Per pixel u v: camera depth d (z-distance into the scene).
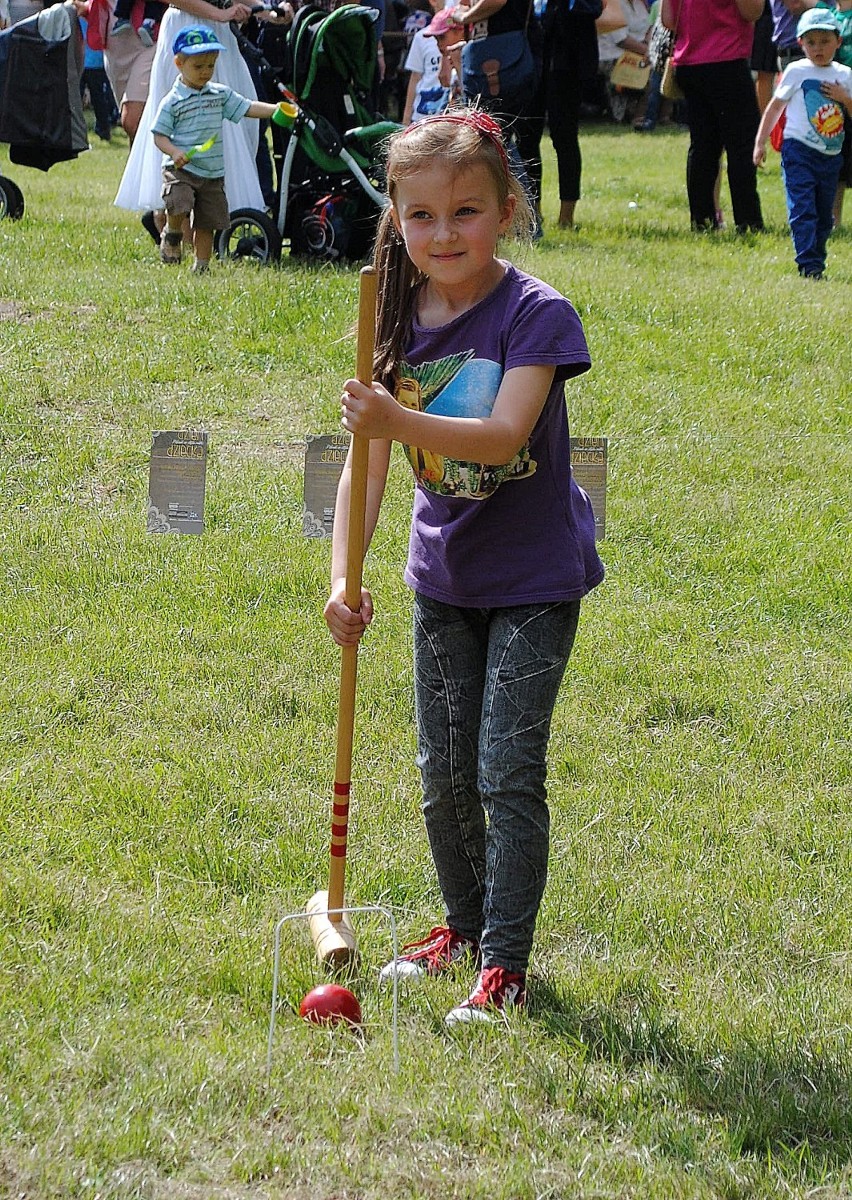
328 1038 3.35
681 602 6.20
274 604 5.89
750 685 5.51
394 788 4.65
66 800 4.47
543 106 12.63
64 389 7.76
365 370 3.20
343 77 10.62
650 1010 3.62
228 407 7.71
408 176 3.28
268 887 4.11
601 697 5.38
